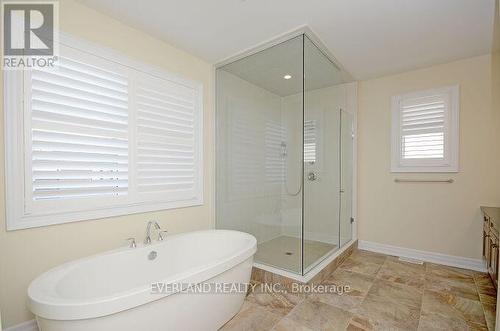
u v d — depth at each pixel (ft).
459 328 5.29
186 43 7.70
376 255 9.94
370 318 5.68
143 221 7.05
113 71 6.36
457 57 8.47
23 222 4.91
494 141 8.08
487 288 6.99
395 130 9.94
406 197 9.71
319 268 7.61
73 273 4.83
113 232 6.36
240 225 9.90
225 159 9.55
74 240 5.65
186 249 6.97
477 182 8.33
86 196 5.84
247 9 5.97
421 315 5.77
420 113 9.40
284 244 8.82
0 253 4.69
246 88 9.84
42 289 3.99
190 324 4.67
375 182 10.46
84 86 5.85
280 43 7.68
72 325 3.49
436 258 9.05
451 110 8.77
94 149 6.02
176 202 7.96
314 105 8.93
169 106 7.77
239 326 5.42
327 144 9.55
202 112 8.82
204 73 8.94
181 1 5.68
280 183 9.16
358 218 10.86
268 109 9.39
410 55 8.38
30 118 5.04
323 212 9.30
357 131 10.85
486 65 8.23
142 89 7.02
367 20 6.40
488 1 5.60
